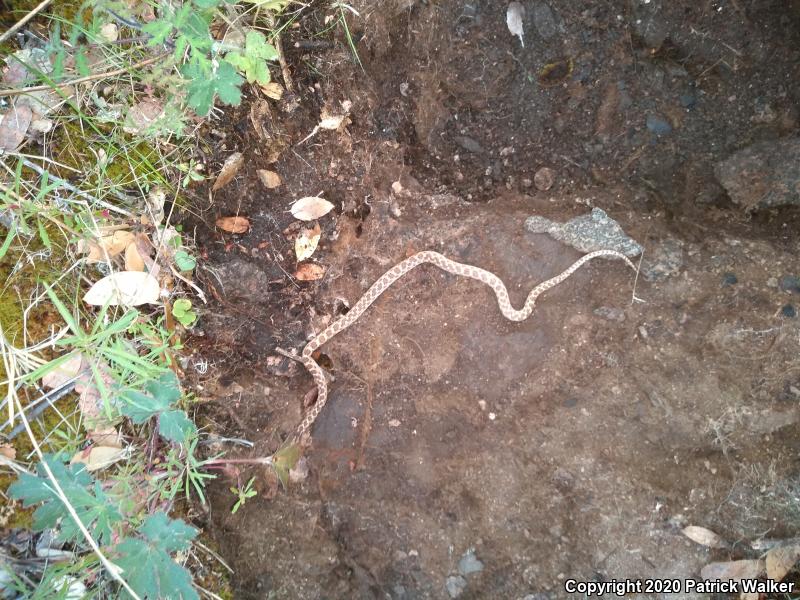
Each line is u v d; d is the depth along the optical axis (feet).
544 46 1.98
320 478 1.89
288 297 1.97
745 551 1.73
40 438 1.63
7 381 1.62
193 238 1.86
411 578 1.81
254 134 1.88
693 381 1.85
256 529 1.83
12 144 1.66
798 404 1.79
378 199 2.03
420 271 2.02
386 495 1.87
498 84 2.02
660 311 1.93
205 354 1.87
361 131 2.00
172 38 1.69
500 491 1.85
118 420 1.69
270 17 1.82
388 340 1.99
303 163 1.95
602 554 1.77
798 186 1.93
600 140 2.06
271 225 1.94
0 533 1.57
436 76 2.01
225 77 1.59
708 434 1.81
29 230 1.66
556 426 1.88
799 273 1.89
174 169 1.81
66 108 1.69
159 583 1.45
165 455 1.73
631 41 1.97
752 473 1.77
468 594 1.79
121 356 1.63
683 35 1.94
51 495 1.43
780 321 1.85
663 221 2.02
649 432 1.84
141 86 1.73
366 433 1.94
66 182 1.69
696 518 1.76
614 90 2.02
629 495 1.80
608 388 1.89
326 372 1.99
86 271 1.71
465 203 2.08
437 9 1.94
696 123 2.01
